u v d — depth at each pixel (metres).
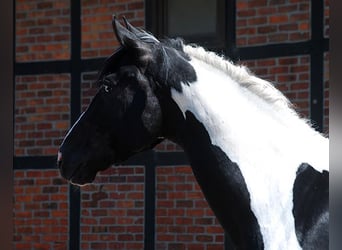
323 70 6.90
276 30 7.11
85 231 7.87
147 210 7.59
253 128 3.71
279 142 3.70
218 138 3.71
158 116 3.81
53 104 8.04
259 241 3.60
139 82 3.80
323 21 6.92
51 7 8.09
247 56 7.23
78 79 7.95
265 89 3.79
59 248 7.98
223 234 7.28
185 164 7.44
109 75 3.86
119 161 3.95
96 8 7.91
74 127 3.97
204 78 3.79
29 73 8.14
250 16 7.23
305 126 3.81
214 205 3.75
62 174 3.98
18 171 8.16
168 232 7.51
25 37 8.19
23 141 8.16
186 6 7.59
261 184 3.64
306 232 3.56
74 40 7.98
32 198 8.11
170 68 3.79
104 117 3.87
